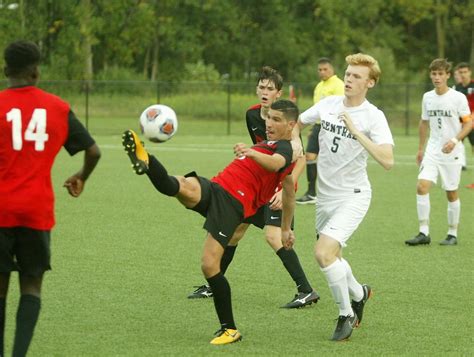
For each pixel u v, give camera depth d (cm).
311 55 15312
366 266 2441
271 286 2177
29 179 1388
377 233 3005
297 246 2748
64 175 4741
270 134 1689
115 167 5191
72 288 2108
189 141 7550
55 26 12438
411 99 9488
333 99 1795
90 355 1563
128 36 13538
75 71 12206
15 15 11969
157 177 1536
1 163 1390
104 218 3241
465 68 4412
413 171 5247
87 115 8444
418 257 2584
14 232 1403
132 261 2453
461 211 3584
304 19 15588
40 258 1423
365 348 1641
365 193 1761
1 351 1468
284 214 1783
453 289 2161
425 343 1680
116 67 13025
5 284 1463
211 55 15412
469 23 15412
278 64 15638
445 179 2806
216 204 1634
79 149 1441
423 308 1966
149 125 1661
